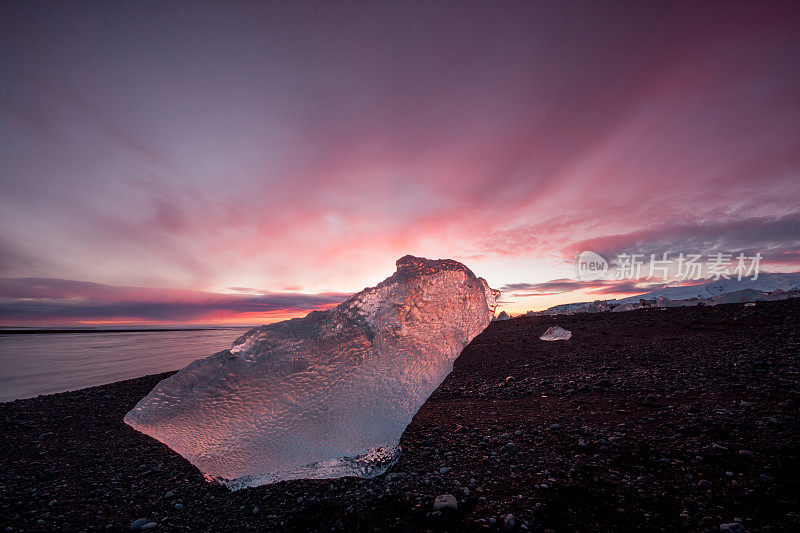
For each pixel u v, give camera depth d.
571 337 10.13
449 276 3.46
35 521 2.80
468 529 2.26
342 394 3.07
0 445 4.87
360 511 2.60
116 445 4.78
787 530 1.94
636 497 2.43
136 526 2.65
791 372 4.77
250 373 3.12
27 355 18.05
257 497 2.96
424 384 3.25
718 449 2.91
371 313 3.30
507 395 5.59
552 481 2.76
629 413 4.07
